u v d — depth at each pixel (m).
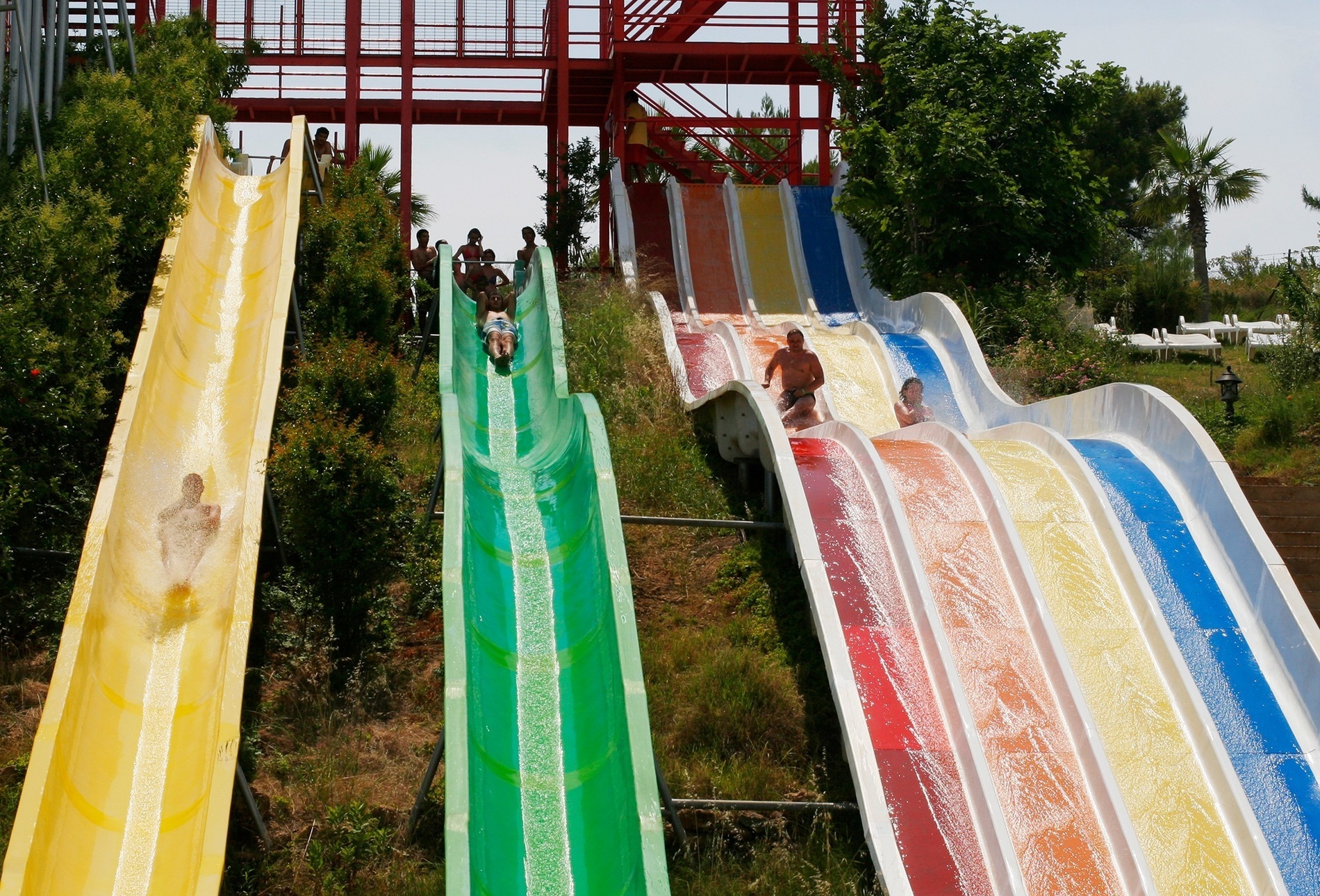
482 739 10.32
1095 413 15.45
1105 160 49.72
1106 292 38.31
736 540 15.26
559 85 28.25
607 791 9.99
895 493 12.97
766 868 10.45
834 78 27.06
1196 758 11.05
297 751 11.53
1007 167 24.41
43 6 19.03
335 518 12.66
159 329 14.87
